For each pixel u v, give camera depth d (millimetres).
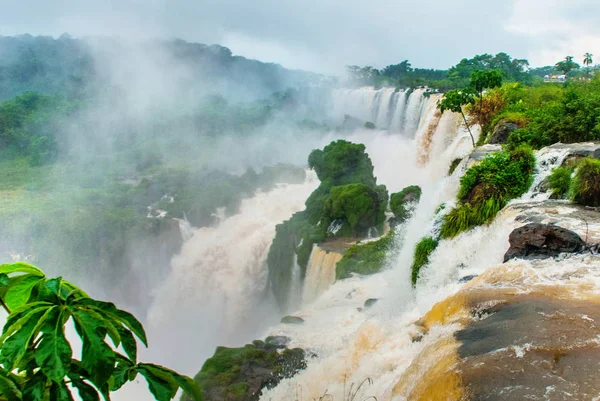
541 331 6973
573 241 9859
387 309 15297
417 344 9531
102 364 2490
